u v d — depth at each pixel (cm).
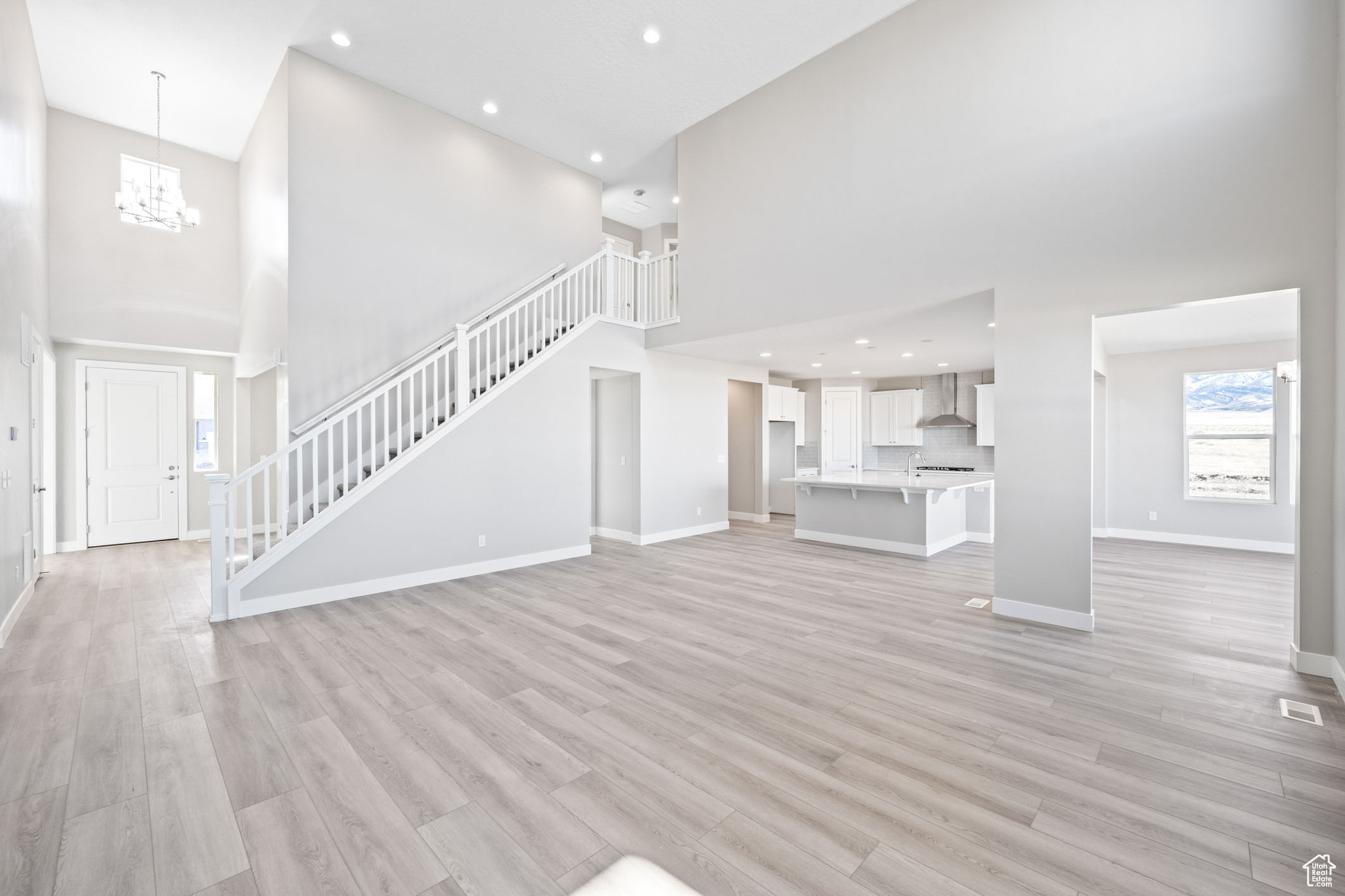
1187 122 338
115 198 578
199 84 559
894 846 182
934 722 262
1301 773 220
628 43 500
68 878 168
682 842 184
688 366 786
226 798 207
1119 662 330
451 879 168
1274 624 399
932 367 896
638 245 988
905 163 458
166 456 716
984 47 415
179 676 313
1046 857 176
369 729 256
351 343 545
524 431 589
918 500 645
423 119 595
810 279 525
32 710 274
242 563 589
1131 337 623
